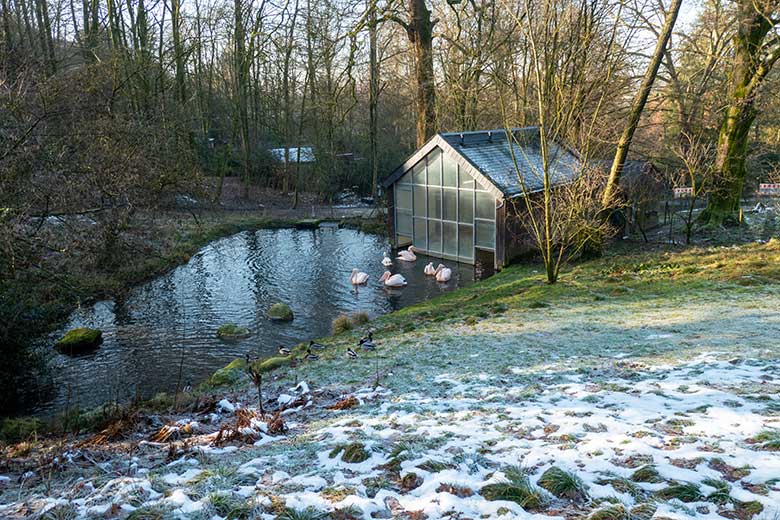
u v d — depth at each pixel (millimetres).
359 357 11977
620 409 6652
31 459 7090
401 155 46125
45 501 5188
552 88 21922
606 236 21281
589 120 22859
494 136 27875
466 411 7277
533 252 25672
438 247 27938
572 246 24812
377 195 42562
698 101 28141
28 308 13422
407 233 29250
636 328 11539
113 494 5211
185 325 18844
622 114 25594
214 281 24188
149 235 21547
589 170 18734
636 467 4793
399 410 7746
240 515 4465
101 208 13477
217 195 37219
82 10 33312
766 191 35156
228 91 46906
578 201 18266
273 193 45469
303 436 6836
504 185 24281
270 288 23234
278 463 5785
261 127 48438
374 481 5016
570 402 7195
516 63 30031
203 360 15844
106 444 7406
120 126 15359
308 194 45938
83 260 14016
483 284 21094
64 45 31906
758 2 22922
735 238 23219
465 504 4410
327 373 10938
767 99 26297
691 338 10117
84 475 6098
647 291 15359
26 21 29906
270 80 46812
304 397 9164
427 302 19656
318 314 20016
